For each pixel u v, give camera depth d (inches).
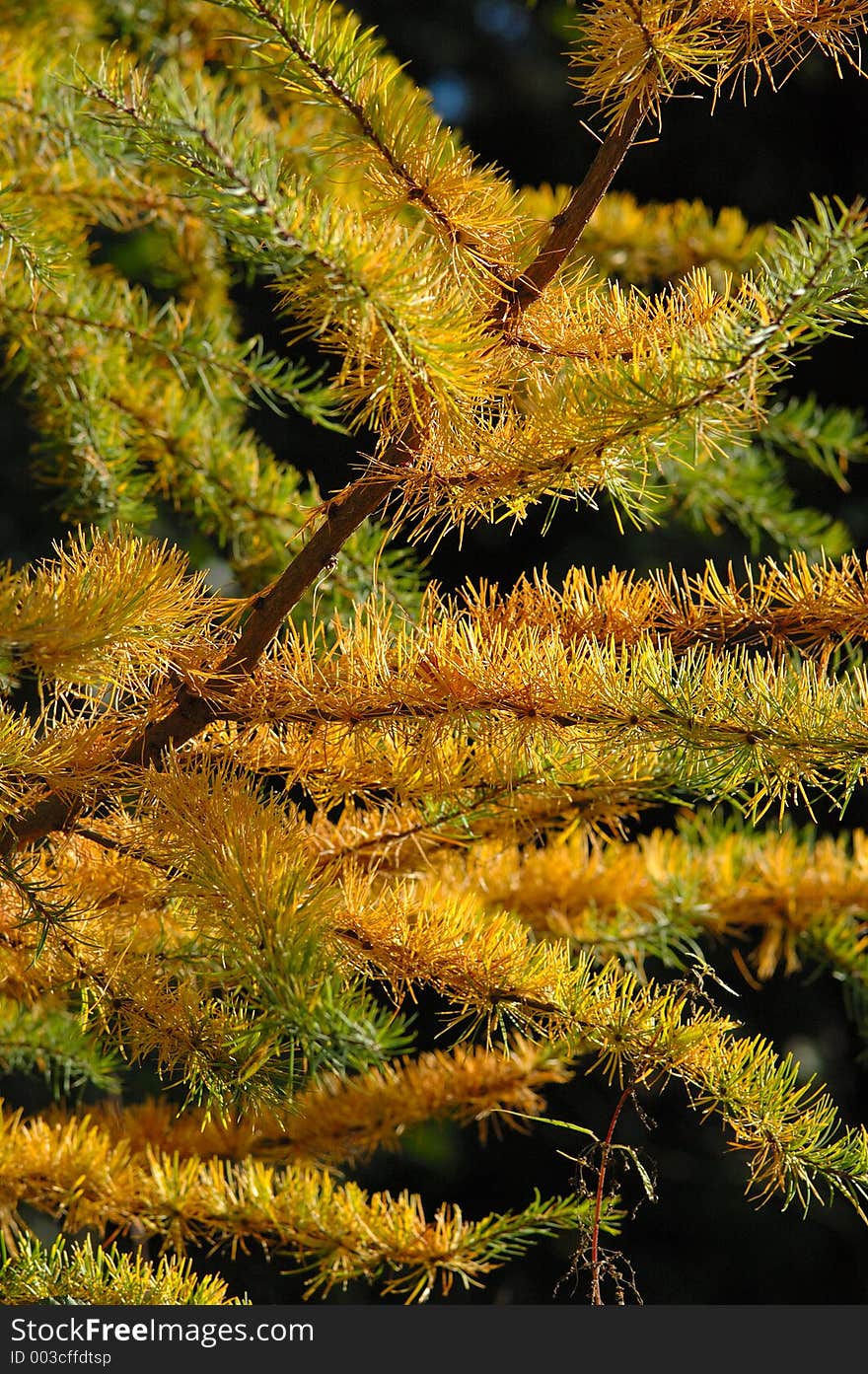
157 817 80.3
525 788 83.7
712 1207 240.4
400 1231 88.0
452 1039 144.8
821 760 77.4
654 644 81.1
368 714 80.1
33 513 230.4
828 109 258.1
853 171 263.9
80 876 85.5
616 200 145.9
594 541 242.7
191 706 80.8
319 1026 73.5
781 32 80.6
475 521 79.2
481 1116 98.2
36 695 96.4
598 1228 85.2
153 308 160.9
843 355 245.0
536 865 104.8
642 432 74.8
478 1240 87.7
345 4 266.1
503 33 283.7
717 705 77.5
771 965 116.0
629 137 78.5
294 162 100.4
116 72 76.8
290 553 123.9
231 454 126.1
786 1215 240.8
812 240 73.4
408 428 78.5
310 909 76.2
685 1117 221.3
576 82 79.0
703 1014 84.4
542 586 82.7
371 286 74.4
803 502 242.1
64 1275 87.6
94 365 118.6
